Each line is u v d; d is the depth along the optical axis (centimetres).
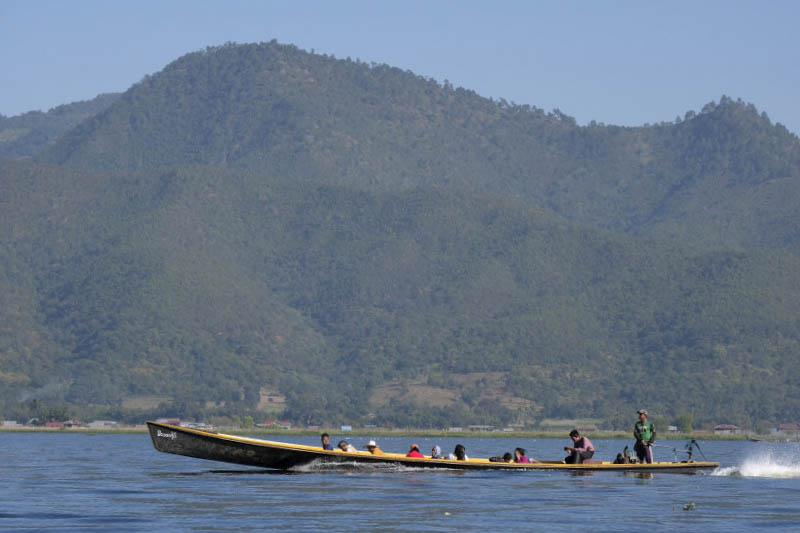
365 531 10669
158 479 16538
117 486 15238
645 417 18212
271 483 15488
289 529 10744
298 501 13075
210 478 16525
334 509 12300
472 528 10894
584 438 18100
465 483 15550
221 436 16700
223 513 11900
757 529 10900
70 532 10425
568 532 10656
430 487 14912
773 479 17150
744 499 13700
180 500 13175
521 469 17512
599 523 11281
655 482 16162
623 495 14062
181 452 16700
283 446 16975
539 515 11900
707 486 15588
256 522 11206
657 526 11088
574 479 16450
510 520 11488
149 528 10725
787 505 13000
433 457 17888
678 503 13150
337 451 17275
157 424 16462
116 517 11519
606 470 17600
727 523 11331
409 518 11588
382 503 12912
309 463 17238
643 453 18112
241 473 17562
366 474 16975
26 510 12125
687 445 18725
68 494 14000
